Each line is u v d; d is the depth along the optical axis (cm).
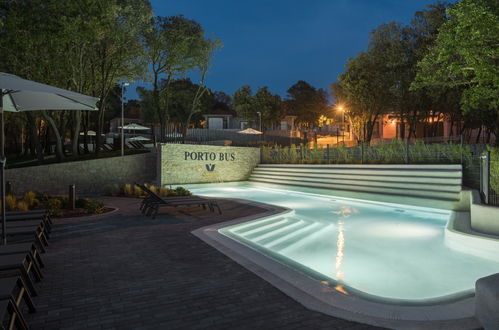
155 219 954
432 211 1234
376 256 695
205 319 348
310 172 2109
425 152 1655
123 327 329
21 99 639
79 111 2023
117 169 1947
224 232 820
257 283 454
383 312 366
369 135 3219
